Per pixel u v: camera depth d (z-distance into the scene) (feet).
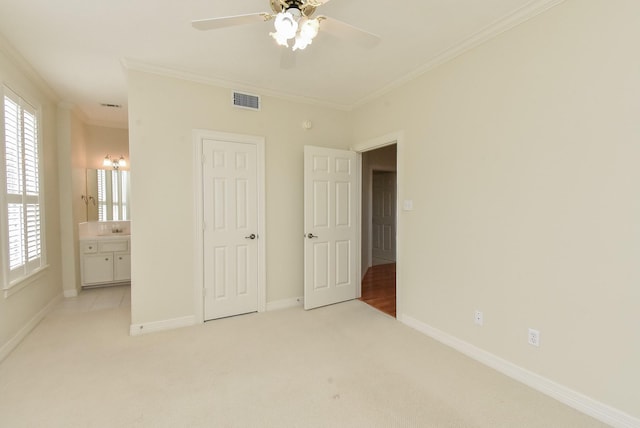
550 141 6.42
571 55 6.07
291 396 6.42
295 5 5.42
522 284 6.97
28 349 8.44
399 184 10.47
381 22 7.22
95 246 14.33
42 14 6.87
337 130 12.91
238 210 10.94
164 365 7.63
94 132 15.51
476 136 7.93
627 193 5.39
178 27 7.44
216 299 10.64
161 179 9.70
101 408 6.01
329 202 12.18
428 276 9.43
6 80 8.27
